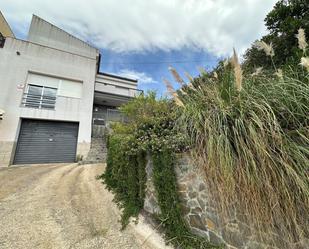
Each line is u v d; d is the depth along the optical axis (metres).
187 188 2.05
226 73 1.95
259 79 1.87
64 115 8.14
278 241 1.27
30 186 3.85
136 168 3.01
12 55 7.57
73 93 8.77
